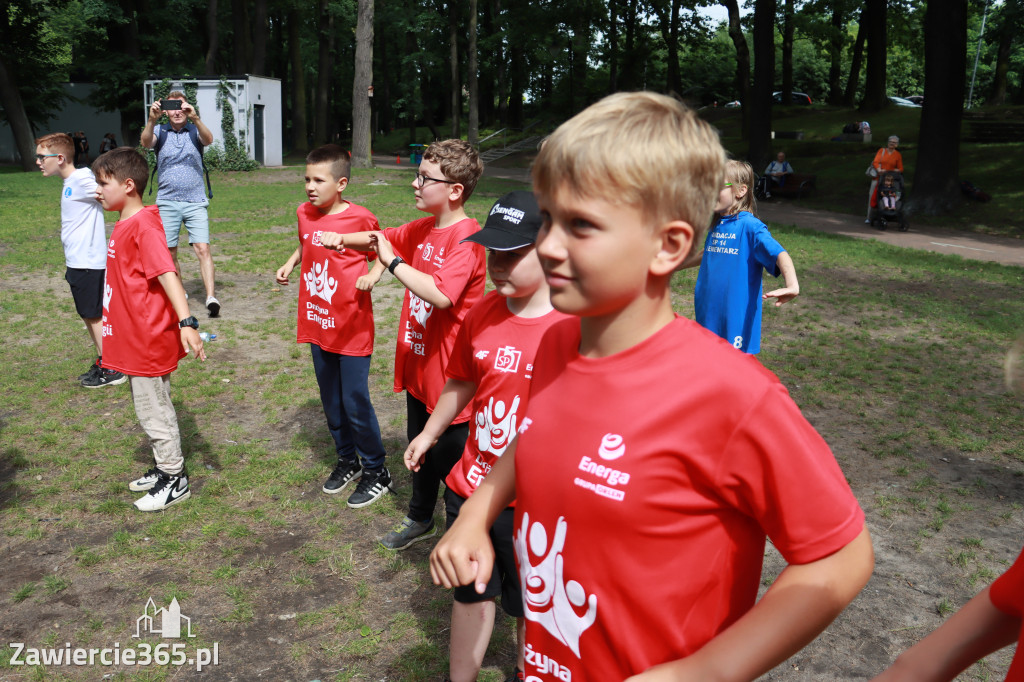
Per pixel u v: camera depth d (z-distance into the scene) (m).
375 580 3.64
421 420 3.77
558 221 1.07
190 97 30.36
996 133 28.70
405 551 3.89
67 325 8.17
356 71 30.03
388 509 4.32
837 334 8.47
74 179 6.04
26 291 9.62
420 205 3.52
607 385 1.15
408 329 3.71
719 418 1.08
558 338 1.28
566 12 39.03
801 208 22.89
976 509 4.40
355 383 4.18
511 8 42.12
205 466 4.87
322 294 4.14
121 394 6.17
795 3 40.03
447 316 3.39
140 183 3.96
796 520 1.06
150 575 3.69
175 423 4.33
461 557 1.34
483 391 2.64
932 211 19.77
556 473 1.20
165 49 35.75
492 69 50.06
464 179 3.46
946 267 12.88
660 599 1.13
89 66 34.72
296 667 3.04
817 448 1.08
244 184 25.20
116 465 4.85
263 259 11.80
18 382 6.40
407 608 3.42
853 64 43.00
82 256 6.14
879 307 9.78
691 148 1.04
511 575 2.64
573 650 1.23
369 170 29.41
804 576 1.05
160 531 4.05
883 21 36.94
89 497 4.45
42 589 3.56
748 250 4.49
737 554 1.15
